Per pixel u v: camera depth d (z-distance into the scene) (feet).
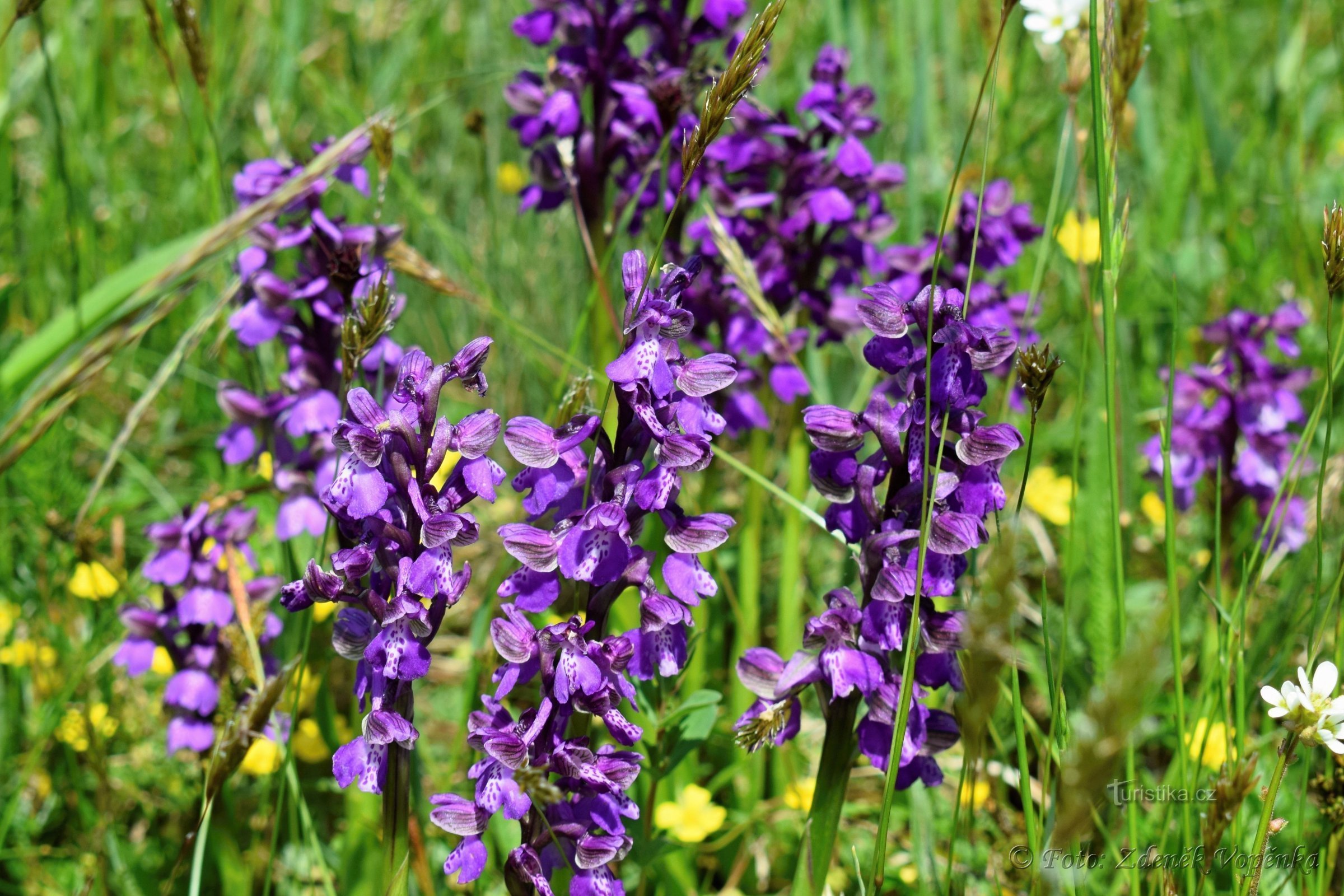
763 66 13.19
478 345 7.02
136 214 20.54
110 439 16.89
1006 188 12.88
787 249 13.26
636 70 12.95
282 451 11.55
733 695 12.98
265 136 20.12
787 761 12.67
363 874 10.15
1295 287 18.70
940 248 7.13
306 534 11.69
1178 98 23.58
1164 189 20.40
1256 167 21.77
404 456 6.93
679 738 10.05
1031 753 12.90
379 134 10.71
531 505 7.09
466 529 6.72
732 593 12.90
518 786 6.94
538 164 13.50
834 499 7.48
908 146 18.83
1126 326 11.45
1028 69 20.42
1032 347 7.19
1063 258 18.22
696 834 10.97
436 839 11.89
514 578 7.21
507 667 7.20
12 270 18.52
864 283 13.99
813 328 14.28
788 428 16.81
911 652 7.05
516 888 7.27
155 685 14.25
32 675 13.11
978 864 11.55
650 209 14.02
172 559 10.77
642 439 7.09
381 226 11.00
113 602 13.53
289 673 8.00
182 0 11.91
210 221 14.49
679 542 7.22
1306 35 19.86
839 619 7.27
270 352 17.03
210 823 10.71
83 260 18.69
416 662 6.86
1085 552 13.55
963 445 7.04
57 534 12.33
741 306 13.07
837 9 19.16
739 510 16.76
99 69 21.35
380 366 10.62
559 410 8.73
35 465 13.33
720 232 11.60
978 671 6.10
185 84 20.26
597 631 7.31
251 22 23.43
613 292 16.05
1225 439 13.85
